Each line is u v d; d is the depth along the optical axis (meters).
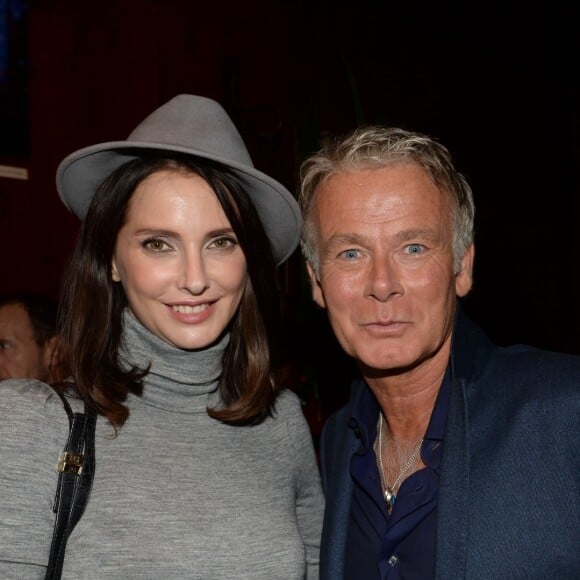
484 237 6.23
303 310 3.54
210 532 1.57
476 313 6.20
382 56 5.62
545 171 6.62
